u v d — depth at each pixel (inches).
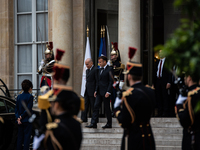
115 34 1031.6
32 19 1155.3
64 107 310.2
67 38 959.6
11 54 1166.3
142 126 407.2
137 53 890.1
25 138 688.4
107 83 785.6
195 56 232.1
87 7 983.0
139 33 896.9
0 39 1163.3
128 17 887.1
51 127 299.0
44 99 344.2
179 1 239.9
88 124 823.7
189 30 236.4
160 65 879.7
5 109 727.7
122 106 409.1
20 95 697.6
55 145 297.1
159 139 737.6
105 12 1018.7
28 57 1163.3
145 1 923.4
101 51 981.8
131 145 405.7
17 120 690.8
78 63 999.0
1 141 697.6
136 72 413.1
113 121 842.2
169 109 886.4
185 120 406.0
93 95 810.2
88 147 722.2
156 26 1071.6
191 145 410.3
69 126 304.8
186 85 423.8
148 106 402.9
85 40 978.1
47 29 1127.0
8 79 1154.0
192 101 401.4
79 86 994.1
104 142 738.2
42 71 863.7
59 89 315.6
